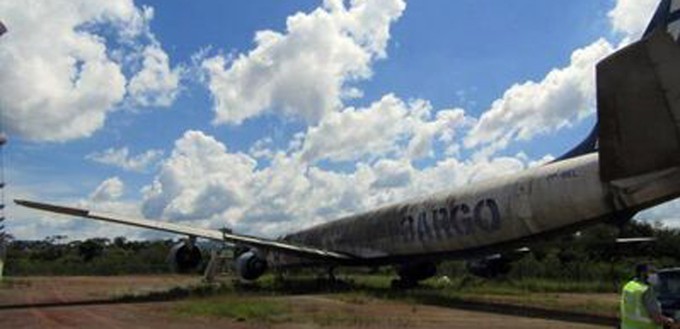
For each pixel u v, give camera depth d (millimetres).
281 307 23844
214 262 47031
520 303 26734
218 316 21422
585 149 24484
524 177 25594
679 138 17609
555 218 24281
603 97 18047
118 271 77625
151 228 32312
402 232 32688
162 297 30641
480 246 28344
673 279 16188
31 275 74250
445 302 26828
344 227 37625
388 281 43750
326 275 47875
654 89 17203
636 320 11391
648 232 62219
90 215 30625
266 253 42188
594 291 37031
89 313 23266
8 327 19188
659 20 22172
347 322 19734
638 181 19109
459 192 29141
